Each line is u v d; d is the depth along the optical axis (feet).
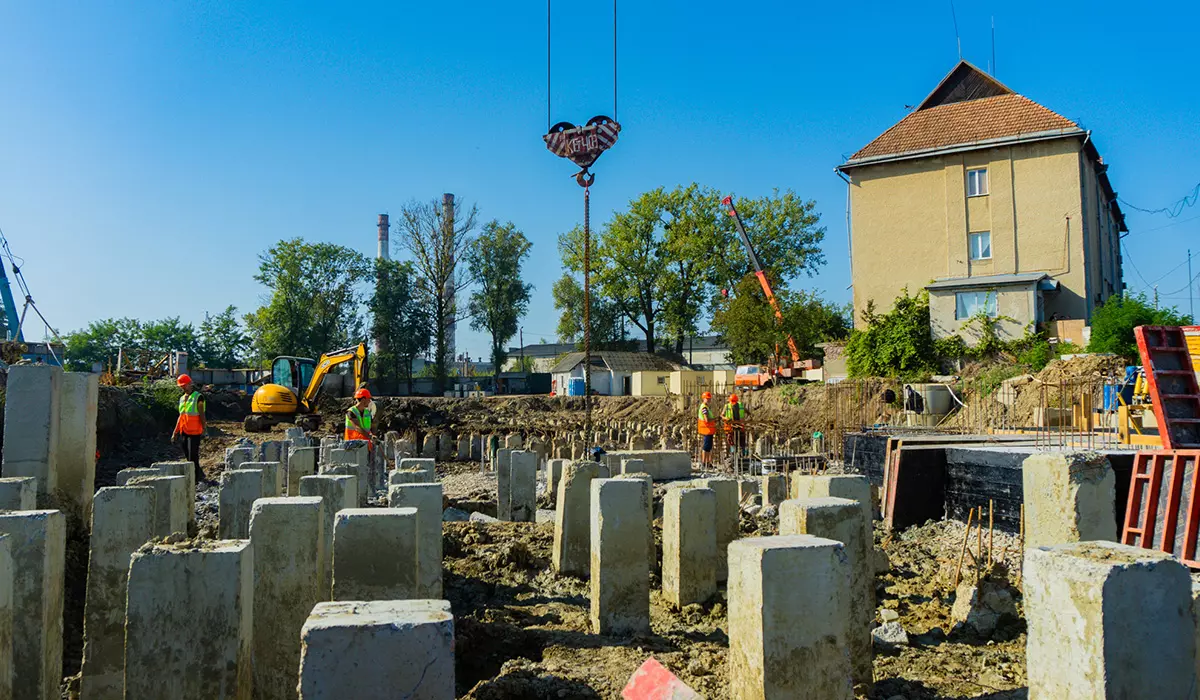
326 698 11.87
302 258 203.72
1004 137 115.03
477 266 207.92
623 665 20.58
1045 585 13.16
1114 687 12.13
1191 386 27.48
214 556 14.85
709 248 194.80
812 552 15.43
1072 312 111.45
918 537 38.73
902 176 122.93
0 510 20.52
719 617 25.67
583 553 31.86
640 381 178.70
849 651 15.56
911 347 111.96
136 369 129.80
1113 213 153.89
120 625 21.16
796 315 150.82
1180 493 25.49
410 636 12.03
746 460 66.23
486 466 75.82
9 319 118.01
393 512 18.38
